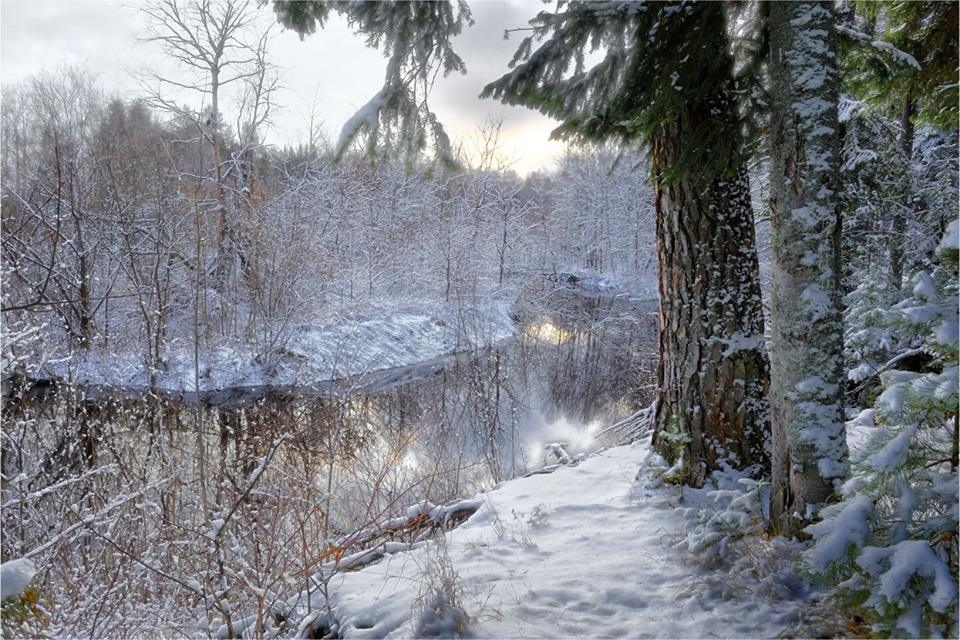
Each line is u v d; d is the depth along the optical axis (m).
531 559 4.00
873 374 7.14
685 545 3.85
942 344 2.59
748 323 4.70
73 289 9.40
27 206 9.79
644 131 4.40
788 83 3.46
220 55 17.08
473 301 19.70
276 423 10.37
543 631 3.12
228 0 16.91
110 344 10.91
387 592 3.76
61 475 6.02
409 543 4.87
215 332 15.04
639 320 19.66
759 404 4.68
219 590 3.69
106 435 6.54
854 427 5.04
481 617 3.29
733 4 4.02
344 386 12.55
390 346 18.28
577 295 22.69
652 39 3.91
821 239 3.41
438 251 21.39
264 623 3.86
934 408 2.58
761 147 4.68
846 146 8.61
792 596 3.17
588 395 15.26
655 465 5.06
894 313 2.83
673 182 4.55
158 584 4.68
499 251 21.81
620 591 3.45
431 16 3.86
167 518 5.09
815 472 3.44
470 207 22.09
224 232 16.02
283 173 20.45
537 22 3.92
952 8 5.21
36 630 3.39
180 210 14.07
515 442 11.92
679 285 4.84
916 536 2.68
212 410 11.52
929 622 2.43
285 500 4.86
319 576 4.08
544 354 18.55
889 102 6.59
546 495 5.29
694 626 3.04
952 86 5.35
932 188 8.78
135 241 13.56
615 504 4.85
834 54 3.43
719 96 4.40
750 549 3.54
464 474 9.31
